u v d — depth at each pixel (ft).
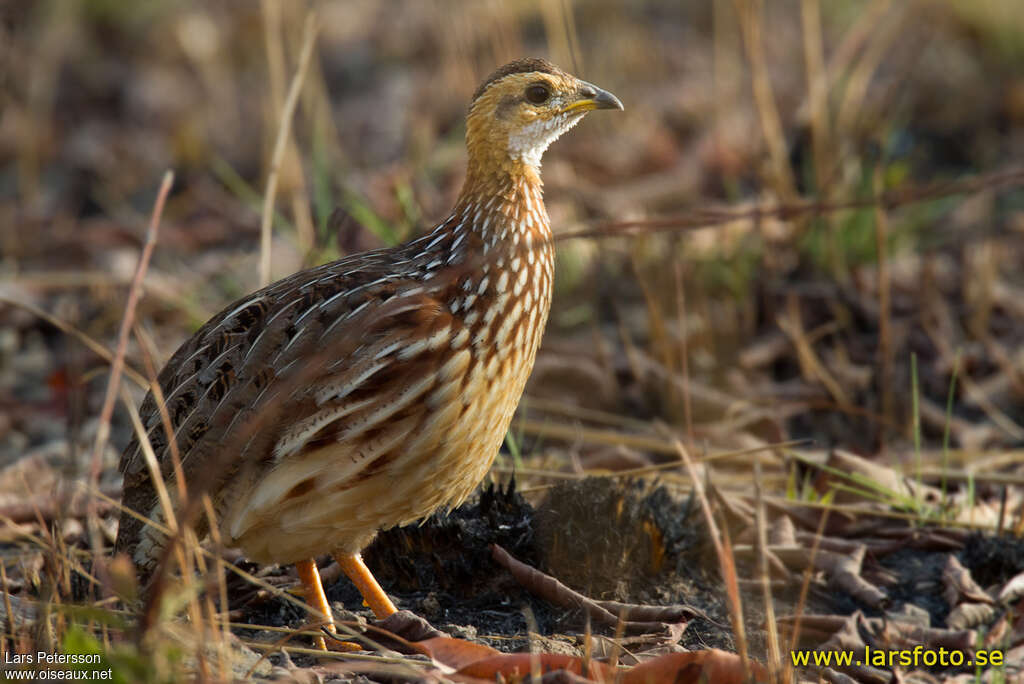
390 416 21.90
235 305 24.12
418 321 22.02
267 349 22.50
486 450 23.41
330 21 65.92
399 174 43.91
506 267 23.24
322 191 39.78
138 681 18.26
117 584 20.40
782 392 37.01
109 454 33.47
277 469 22.15
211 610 20.35
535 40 60.08
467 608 25.16
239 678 20.49
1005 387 37.37
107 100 62.75
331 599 25.89
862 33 48.55
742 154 50.62
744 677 19.56
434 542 25.59
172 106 61.21
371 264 23.62
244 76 63.62
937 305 39.86
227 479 22.44
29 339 41.52
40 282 42.63
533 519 25.91
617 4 63.67
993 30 58.95
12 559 26.68
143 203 52.44
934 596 27.25
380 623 22.90
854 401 36.81
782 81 56.24
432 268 23.21
